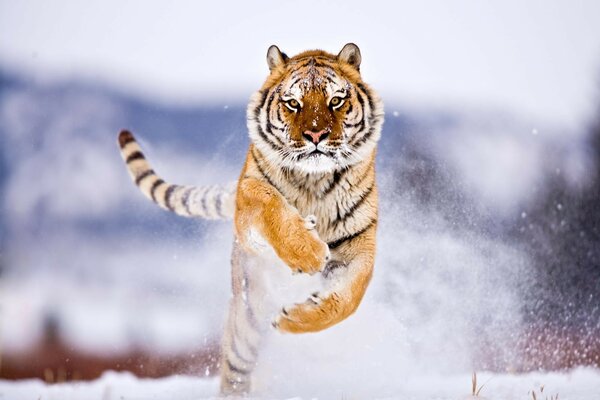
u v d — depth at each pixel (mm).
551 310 13453
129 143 10578
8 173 38500
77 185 36281
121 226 31734
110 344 16859
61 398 8781
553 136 26672
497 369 11125
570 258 15961
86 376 16266
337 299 7457
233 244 8602
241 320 8477
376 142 8148
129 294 22172
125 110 52438
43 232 32875
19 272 23219
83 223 32906
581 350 12320
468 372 10375
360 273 7715
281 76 8148
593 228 17312
